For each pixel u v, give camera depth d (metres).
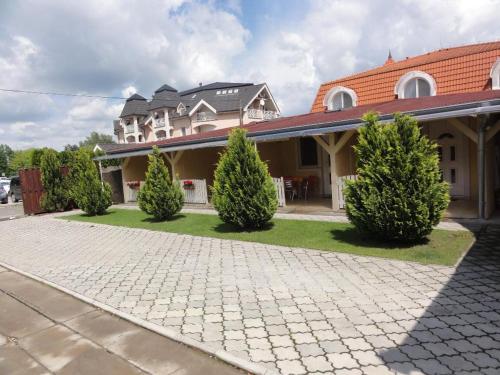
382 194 6.64
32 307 5.36
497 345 3.44
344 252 6.71
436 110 7.84
